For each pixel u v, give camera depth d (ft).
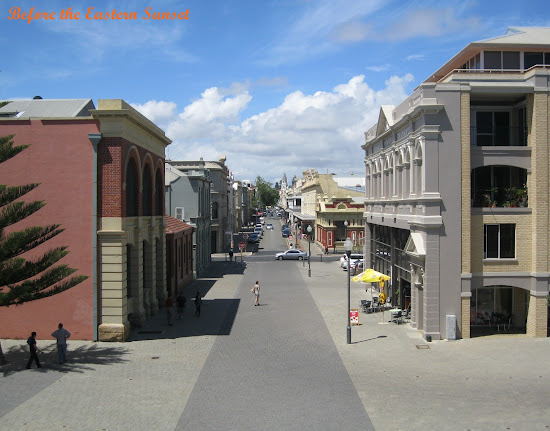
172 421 41.39
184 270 119.44
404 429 39.99
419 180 73.10
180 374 53.72
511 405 44.93
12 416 41.81
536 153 71.41
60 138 66.54
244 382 51.39
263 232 346.33
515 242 72.28
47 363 56.75
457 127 69.92
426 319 69.46
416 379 52.54
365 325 78.59
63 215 66.33
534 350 63.93
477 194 77.66
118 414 42.60
